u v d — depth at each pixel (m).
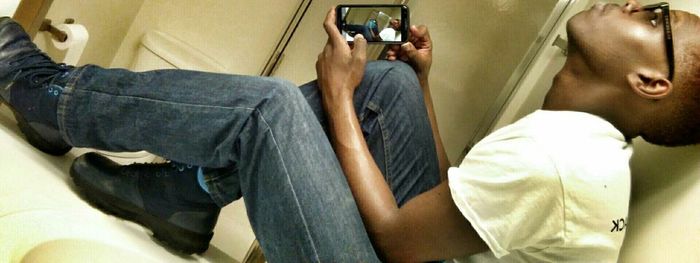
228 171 0.78
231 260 1.12
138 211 0.82
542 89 1.25
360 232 0.71
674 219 0.71
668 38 0.68
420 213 0.68
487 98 1.33
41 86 0.76
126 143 0.76
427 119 0.97
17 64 0.77
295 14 1.42
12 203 0.62
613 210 0.64
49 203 0.66
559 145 0.63
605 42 0.72
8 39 0.78
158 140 0.74
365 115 0.90
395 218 0.70
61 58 1.19
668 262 0.69
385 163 0.91
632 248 0.77
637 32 0.70
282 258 0.72
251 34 1.49
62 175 0.83
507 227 0.62
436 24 1.32
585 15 0.77
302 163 0.70
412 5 1.30
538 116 0.69
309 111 0.74
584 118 0.69
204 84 0.73
